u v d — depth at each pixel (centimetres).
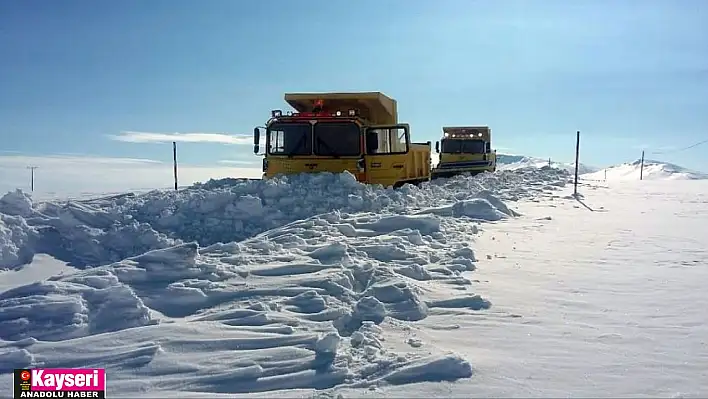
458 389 414
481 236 1018
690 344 505
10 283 813
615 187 2384
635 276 756
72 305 540
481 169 2923
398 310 586
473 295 637
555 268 796
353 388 418
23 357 459
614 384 423
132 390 415
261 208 1155
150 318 540
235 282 645
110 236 998
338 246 782
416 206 1296
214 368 445
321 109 1598
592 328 546
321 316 560
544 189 2031
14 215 1038
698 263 839
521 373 441
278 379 429
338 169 1409
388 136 1497
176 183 1825
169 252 684
